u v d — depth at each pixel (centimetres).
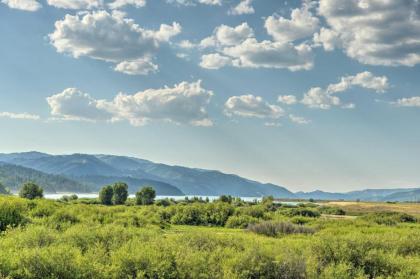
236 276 1052
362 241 1427
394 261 1295
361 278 1129
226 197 11088
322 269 1195
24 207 2786
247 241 1555
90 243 1303
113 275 977
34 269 946
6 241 1213
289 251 1270
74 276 949
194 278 1013
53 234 1359
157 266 1005
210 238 1453
